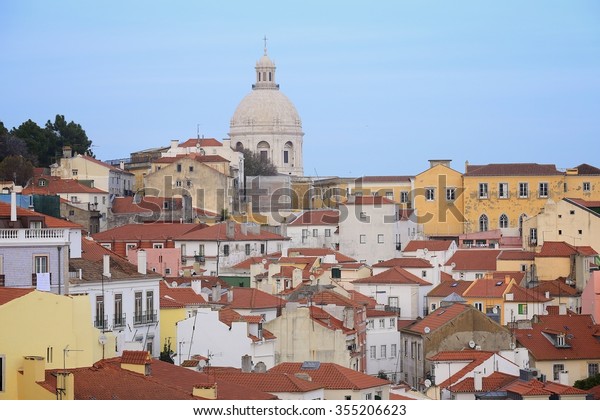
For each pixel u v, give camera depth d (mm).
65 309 121188
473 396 175000
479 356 186750
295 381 145875
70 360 121750
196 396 121750
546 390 167375
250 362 176750
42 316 119062
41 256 153000
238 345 181750
